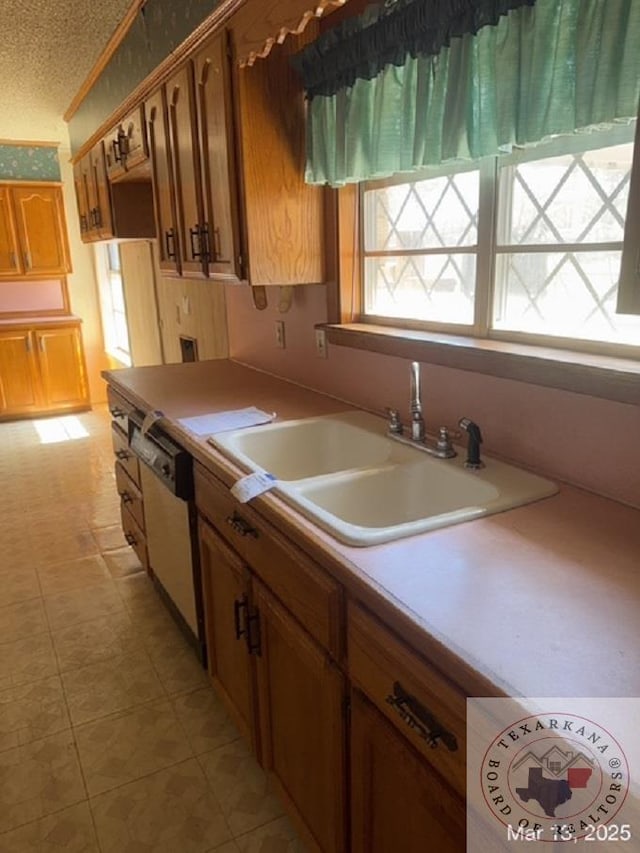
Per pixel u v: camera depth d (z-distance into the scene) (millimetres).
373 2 1639
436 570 991
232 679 1739
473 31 1284
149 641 2326
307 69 1821
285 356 2479
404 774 968
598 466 1256
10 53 3043
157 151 2461
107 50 3023
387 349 1729
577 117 1121
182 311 3645
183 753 1799
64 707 1988
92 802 1640
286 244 1967
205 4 1994
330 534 1124
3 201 5348
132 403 2344
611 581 947
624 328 1252
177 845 1521
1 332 5469
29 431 5305
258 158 1870
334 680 1136
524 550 1049
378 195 1911
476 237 1557
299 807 1411
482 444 1530
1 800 1646
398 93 1560
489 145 1310
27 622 2459
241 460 1535
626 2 1019
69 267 5738
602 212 1249
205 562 1799
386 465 1503
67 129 4750
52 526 3355
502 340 1517
